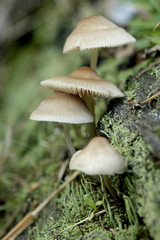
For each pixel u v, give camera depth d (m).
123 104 0.18
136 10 0.30
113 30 0.18
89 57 0.31
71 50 0.19
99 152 0.16
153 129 0.16
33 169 0.25
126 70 0.24
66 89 0.18
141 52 0.24
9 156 0.26
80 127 0.22
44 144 0.26
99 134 0.19
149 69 0.20
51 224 0.19
